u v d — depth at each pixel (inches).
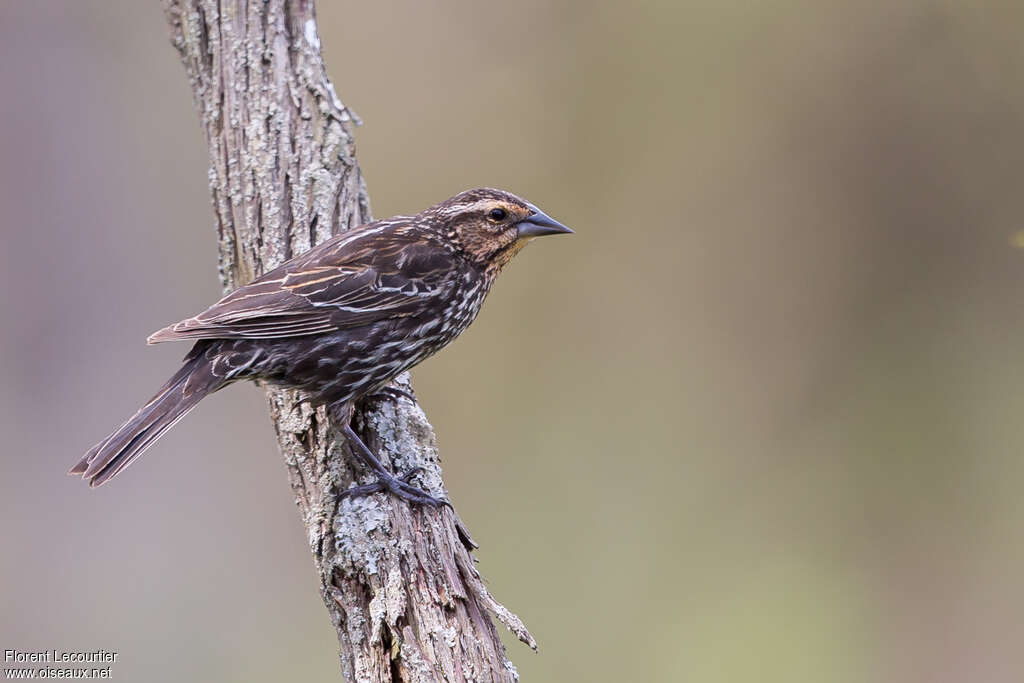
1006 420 560.4
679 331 562.6
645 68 564.4
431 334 323.9
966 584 524.4
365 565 261.6
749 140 570.9
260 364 297.9
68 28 562.6
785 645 498.3
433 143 558.3
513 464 535.8
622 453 542.9
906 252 579.2
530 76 561.3
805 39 569.0
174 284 566.6
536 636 491.5
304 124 327.6
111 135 565.6
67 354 552.4
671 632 494.9
